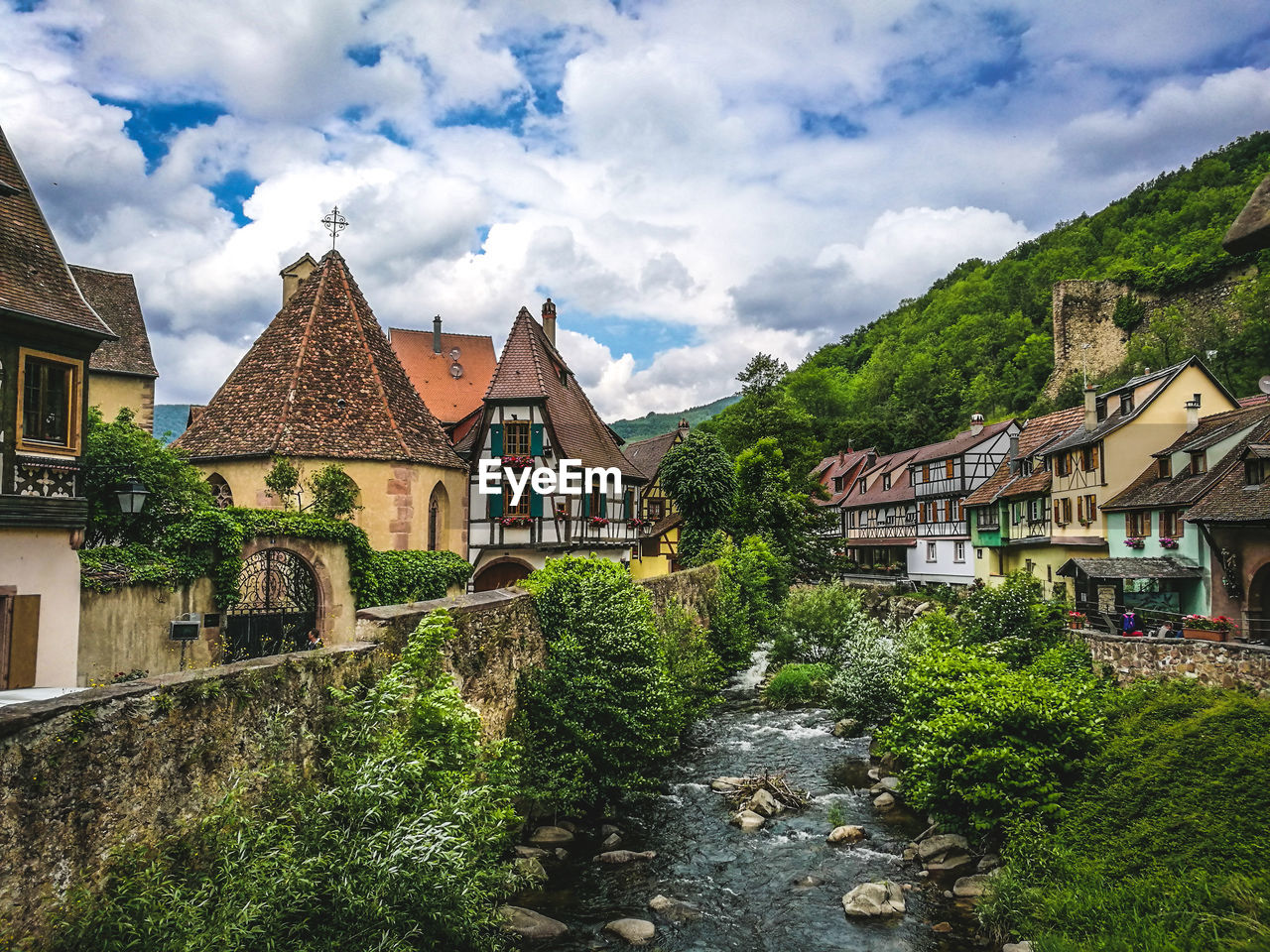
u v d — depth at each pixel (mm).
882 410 82312
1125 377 62094
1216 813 10406
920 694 15734
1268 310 55906
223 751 7219
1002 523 38188
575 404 35688
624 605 15547
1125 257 77062
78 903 5750
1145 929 9039
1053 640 18672
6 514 12227
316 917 6719
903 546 49594
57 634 13031
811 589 32562
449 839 7164
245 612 17469
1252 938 8383
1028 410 70062
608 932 10305
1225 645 15656
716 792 16031
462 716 8906
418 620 10703
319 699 8500
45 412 13117
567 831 13438
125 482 15242
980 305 90062
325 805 7328
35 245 13828
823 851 13102
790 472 49438
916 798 13828
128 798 6316
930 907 11047
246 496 22141
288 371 23547
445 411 36938
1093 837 11109
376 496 23094
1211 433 25875
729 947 9977
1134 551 27750
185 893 6121
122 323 27016
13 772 5516
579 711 14375
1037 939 9375
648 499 45875
